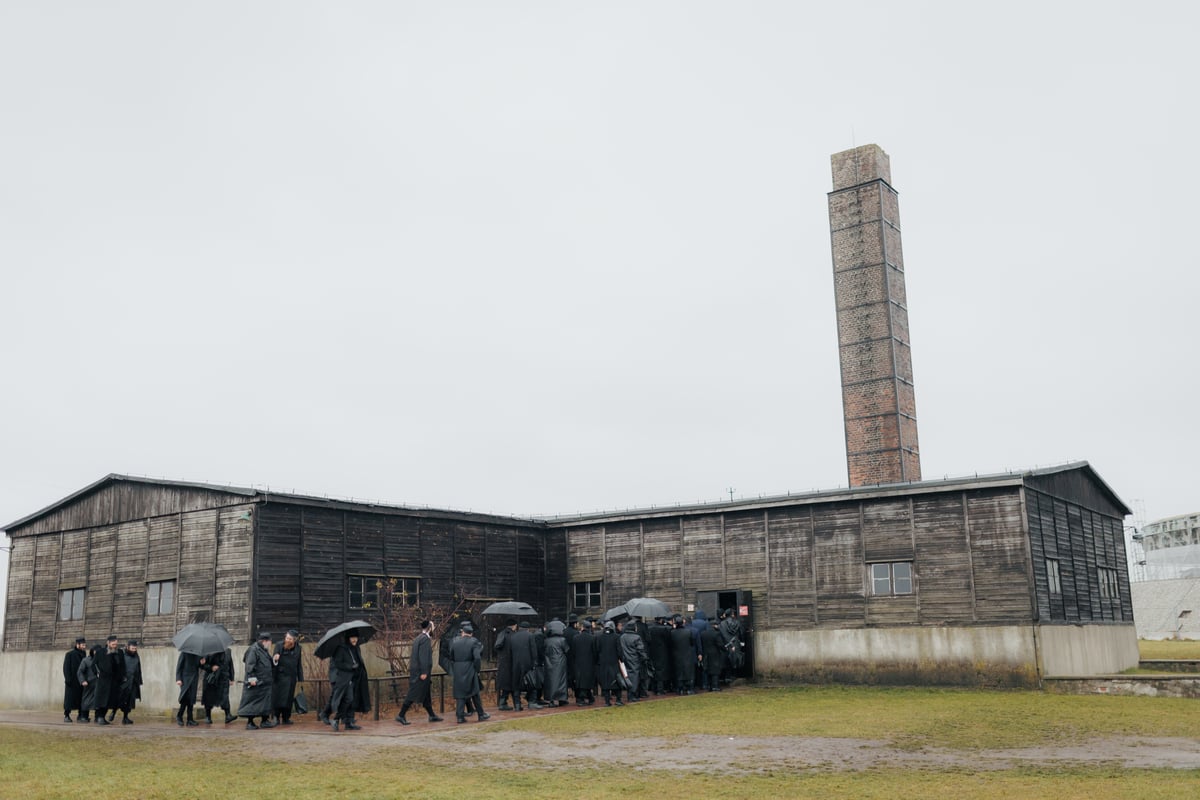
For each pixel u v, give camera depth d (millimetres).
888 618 23922
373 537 24844
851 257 39688
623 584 28484
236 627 21938
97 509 26203
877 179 39406
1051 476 24844
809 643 24922
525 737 15180
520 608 20375
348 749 14164
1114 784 10266
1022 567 22391
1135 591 71562
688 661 21922
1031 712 17562
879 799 9727
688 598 27203
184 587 23328
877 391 38156
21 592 27812
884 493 24266
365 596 24391
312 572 23141
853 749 13445
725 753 13203
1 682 27562
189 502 23719
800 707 19016
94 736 16375
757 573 26109
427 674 17609
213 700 19125
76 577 26312
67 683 19891
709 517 27188
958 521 23359
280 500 22484
